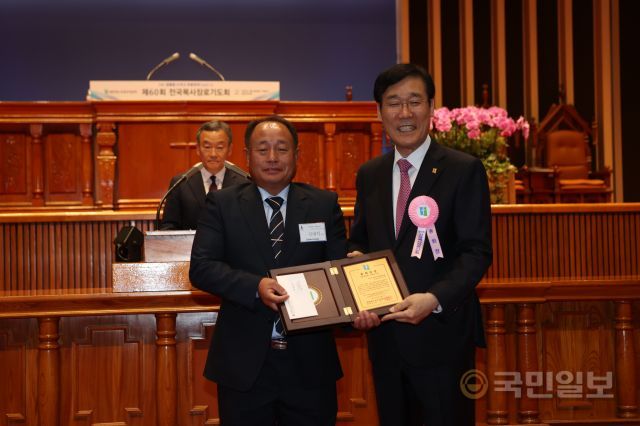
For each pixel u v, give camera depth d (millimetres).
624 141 9641
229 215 2232
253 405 2191
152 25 9453
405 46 9688
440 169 2252
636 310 3521
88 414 3137
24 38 9234
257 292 2092
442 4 9734
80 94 9312
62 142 5609
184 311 3041
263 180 2213
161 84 5477
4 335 3127
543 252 3629
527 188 8000
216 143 4180
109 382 3164
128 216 3986
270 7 9617
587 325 3518
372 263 2148
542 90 9703
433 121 4367
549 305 3514
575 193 8062
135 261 3160
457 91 9742
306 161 5730
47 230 3873
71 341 3156
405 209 2254
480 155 4379
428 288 2189
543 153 8875
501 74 9625
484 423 3336
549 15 9727
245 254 2201
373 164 2447
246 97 5559
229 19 9578
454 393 2197
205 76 9562
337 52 9789
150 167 5496
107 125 5430
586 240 3652
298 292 2072
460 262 2154
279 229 2242
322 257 2260
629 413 3418
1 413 3104
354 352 3277
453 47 9750
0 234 3818
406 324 2209
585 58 9742
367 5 9766
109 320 3178
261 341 2154
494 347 3316
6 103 5355
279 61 9680
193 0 9469
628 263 3664
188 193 4188
